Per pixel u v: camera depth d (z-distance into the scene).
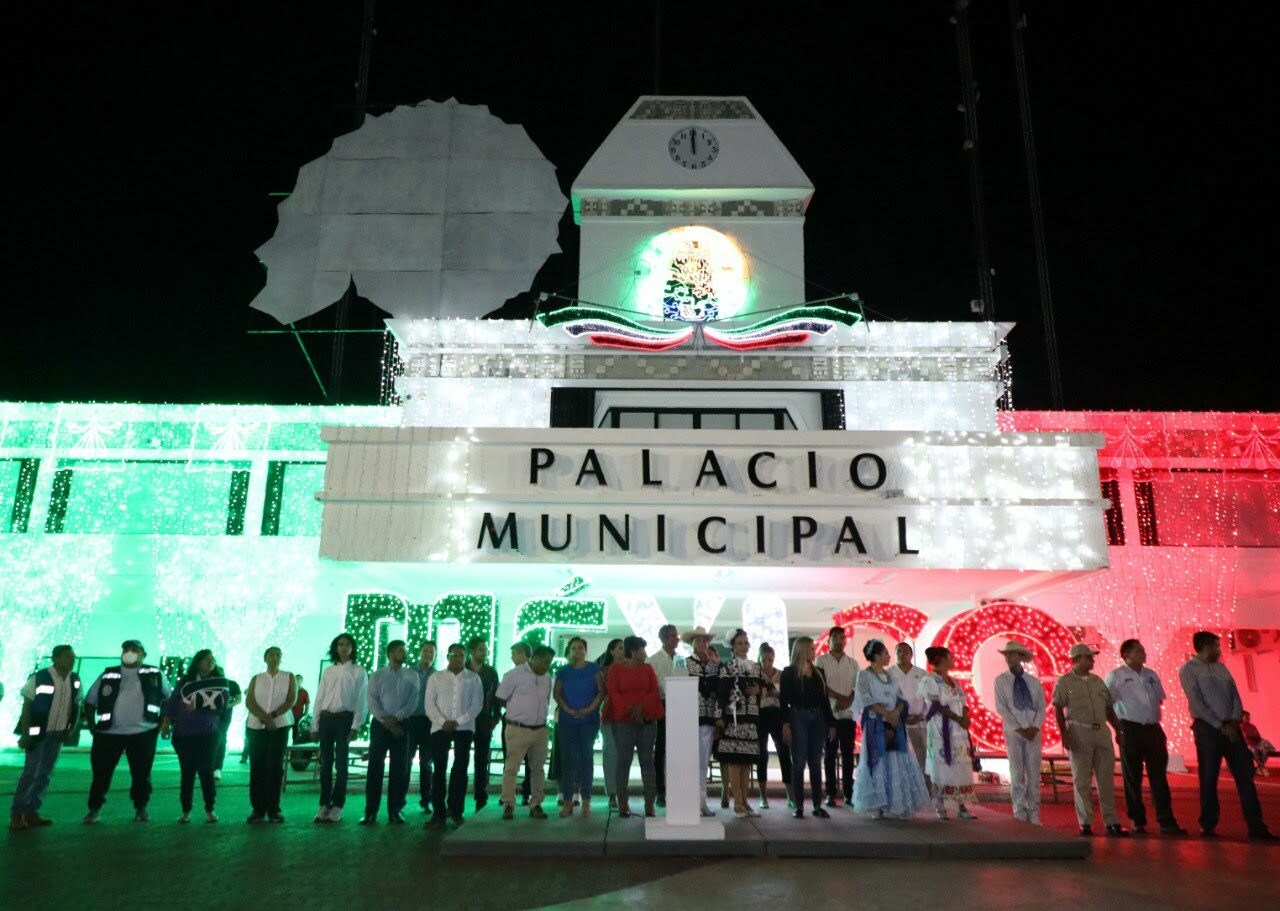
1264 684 20.53
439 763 10.13
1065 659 14.11
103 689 10.33
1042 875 7.52
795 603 17.47
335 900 6.51
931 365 15.72
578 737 10.01
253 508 20.75
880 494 13.51
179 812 11.13
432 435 13.70
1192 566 19.48
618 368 15.77
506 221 18.38
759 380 15.66
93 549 20.33
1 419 21.11
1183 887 7.08
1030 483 13.64
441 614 17.27
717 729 10.52
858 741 14.02
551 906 6.36
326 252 18.31
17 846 8.57
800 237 16.67
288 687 10.61
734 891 6.86
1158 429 20.14
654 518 13.47
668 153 16.83
